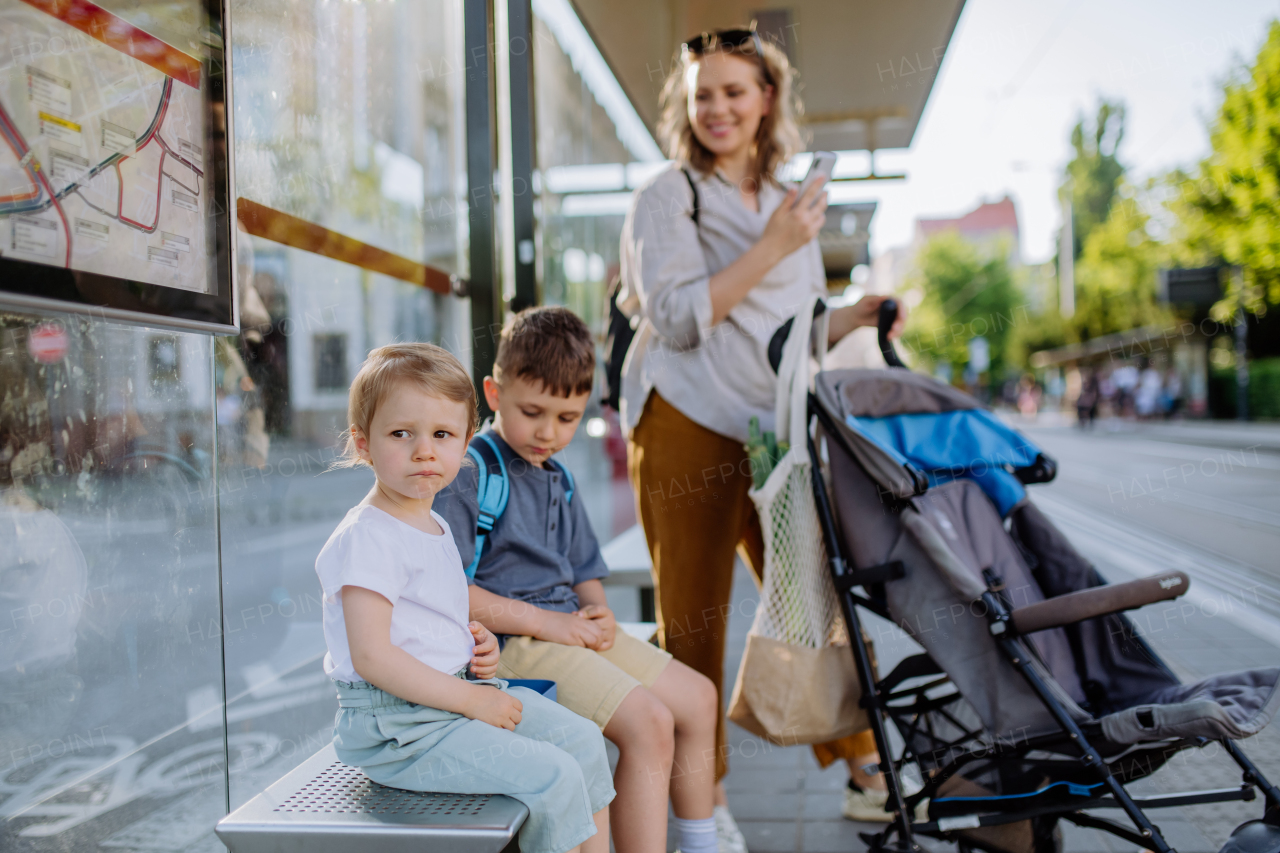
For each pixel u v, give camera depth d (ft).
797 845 8.24
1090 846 8.01
